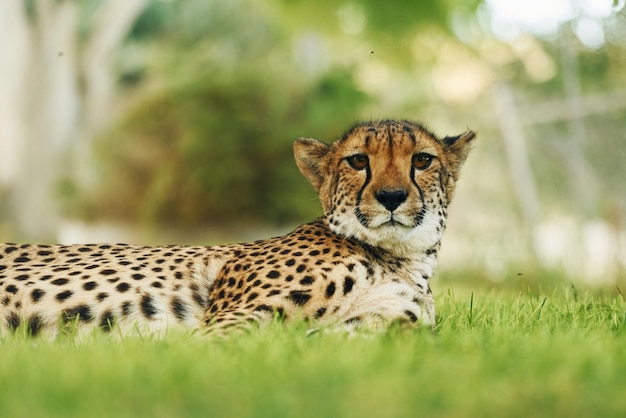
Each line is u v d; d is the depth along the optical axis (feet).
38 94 69.26
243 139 71.26
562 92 54.54
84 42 75.31
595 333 20.76
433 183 22.81
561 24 53.06
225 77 72.59
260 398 14.02
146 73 80.23
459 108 63.72
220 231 71.51
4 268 21.98
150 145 72.33
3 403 14.08
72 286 21.35
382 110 72.64
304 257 21.56
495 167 58.59
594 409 14.08
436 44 66.69
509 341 18.65
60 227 72.23
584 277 42.78
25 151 69.56
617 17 47.34
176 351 16.87
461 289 39.40
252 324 19.52
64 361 16.48
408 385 14.62
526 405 14.06
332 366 15.56
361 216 22.04
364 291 21.49
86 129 71.97
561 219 54.08
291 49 75.61
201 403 13.88
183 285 21.99
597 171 51.31
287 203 71.10
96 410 13.62
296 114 72.23
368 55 75.72
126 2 71.10
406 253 22.68
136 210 72.43
